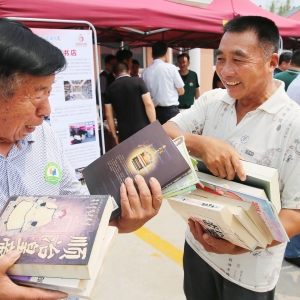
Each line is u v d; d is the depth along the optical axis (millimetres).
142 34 4102
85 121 2398
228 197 896
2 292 572
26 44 634
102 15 2660
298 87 2400
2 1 2174
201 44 5977
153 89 4090
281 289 2064
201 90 9062
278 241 1012
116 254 2416
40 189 837
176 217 2998
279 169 1024
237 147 1118
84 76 2320
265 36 992
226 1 4070
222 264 1212
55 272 574
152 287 2070
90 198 695
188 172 824
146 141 858
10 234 624
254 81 1028
